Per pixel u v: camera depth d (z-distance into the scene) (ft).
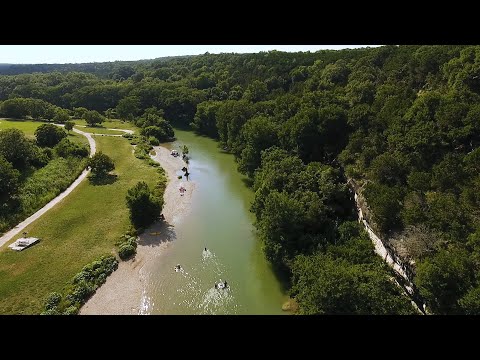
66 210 232.73
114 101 564.71
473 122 167.63
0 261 179.73
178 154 359.25
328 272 134.62
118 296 162.61
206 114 415.03
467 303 111.86
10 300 155.02
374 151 198.49
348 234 171.32
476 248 124.88
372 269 147.84
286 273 175.42
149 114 449.89
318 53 472.85
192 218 234.17
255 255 194.49
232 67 557.74
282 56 497.46
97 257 186.80
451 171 156.25
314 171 207.72
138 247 199.93
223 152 370.32
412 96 220.64
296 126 246.47
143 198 216.13
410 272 135.13
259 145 276.00
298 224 174.29
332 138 245.04
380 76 285.23
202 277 176.55
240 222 229.86
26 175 265.75
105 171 294.25
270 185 205.26
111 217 227.40
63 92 607.78
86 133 412.57
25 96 585.22
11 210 220.84
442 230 140.56
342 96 285.23
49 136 336.70
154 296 163.12
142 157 338.75
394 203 153.69
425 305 129.08
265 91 416.26
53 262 181.37
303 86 372.17
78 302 155.12
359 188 189.47
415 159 175.63
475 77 189.47
